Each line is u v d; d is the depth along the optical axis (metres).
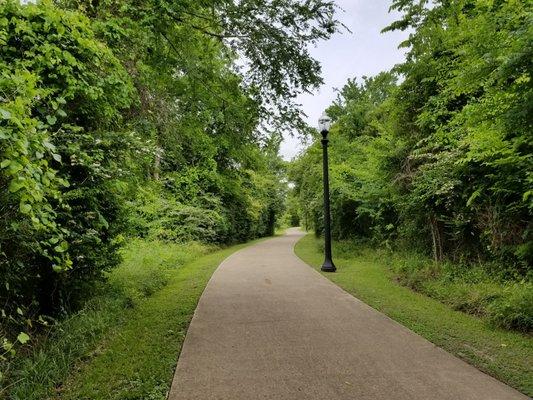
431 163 7.87
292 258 12.77
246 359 3.62
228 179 19.66
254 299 6.20
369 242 13.20
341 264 10.59
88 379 3.18
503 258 6.42
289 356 3.69
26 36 3.55
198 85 6.55
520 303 4.55
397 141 9.56
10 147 2.27
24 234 3.10
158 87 6.47
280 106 6.79
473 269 6.70
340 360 3.58
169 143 7.05
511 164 5.37
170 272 9.34
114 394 2.94
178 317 5.09
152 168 8.01
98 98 4.66
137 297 6.19
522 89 3.49
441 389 2.97
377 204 11.85
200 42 6.75
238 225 23.98
